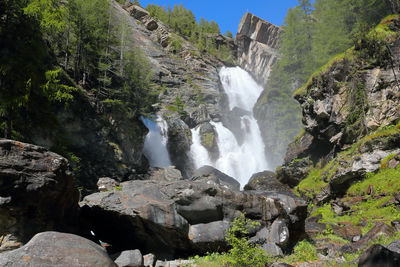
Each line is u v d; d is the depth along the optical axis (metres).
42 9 13.13
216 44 106.75
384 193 14.47
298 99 27.61
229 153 50.88
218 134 52.25
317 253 8.66
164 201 8.70
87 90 30.36
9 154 6.28
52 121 13.09
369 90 20.83
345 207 16.02
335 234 11.73
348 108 21.78
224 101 68.31
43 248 4.81
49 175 6.85
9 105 10.85
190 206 8.88
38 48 12.25
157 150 41.03
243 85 86.38
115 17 38.59
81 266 4.74
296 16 46.84
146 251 8.88
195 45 94.62
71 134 24.09
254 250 7.29
